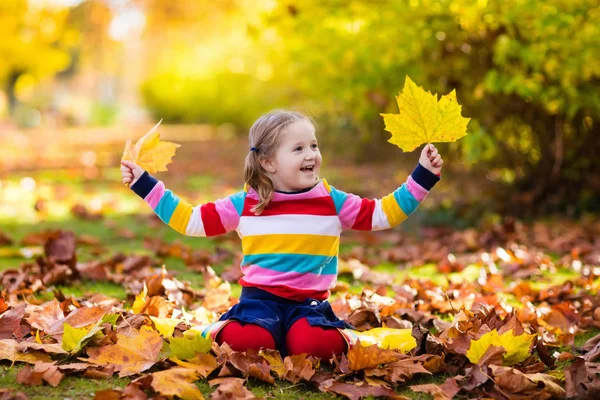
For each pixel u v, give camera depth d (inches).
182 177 416.2
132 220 257.0
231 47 736.3
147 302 119.9
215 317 123.3
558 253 194.7
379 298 133.1
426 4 201.8
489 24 209.2
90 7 1577.3
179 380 84.4
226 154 609.0
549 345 111.0
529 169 260.4
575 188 254.8
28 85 1316.4
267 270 103.5
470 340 98.5
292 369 91.8
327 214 105.4
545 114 240.4
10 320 105.1
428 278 163.6
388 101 239.9
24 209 275.0
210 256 183.6
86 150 648.4
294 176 105.0
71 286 149.7
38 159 524.4
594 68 199.8
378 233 236.8
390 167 425.4
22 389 86.1
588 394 85.3
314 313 100.7
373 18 216.8
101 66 1975.9
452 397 87.0
